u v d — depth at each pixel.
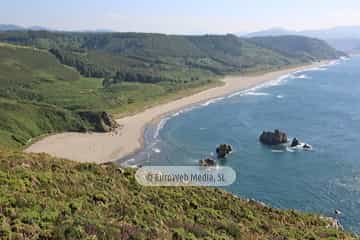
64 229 22.00
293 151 112.44
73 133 134.75
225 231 32.22
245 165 99.94
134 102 186.62
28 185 30.81
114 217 28.59
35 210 24.58
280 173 93.56
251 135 132.38
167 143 123.56
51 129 134.38
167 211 34.22
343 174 92.50
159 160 105.81
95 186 36.06
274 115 166.25
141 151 115.06
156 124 150.75
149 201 36.44
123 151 115.06
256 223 37.97
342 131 136.75
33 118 134.12
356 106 186.50
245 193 80.81
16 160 37.56
